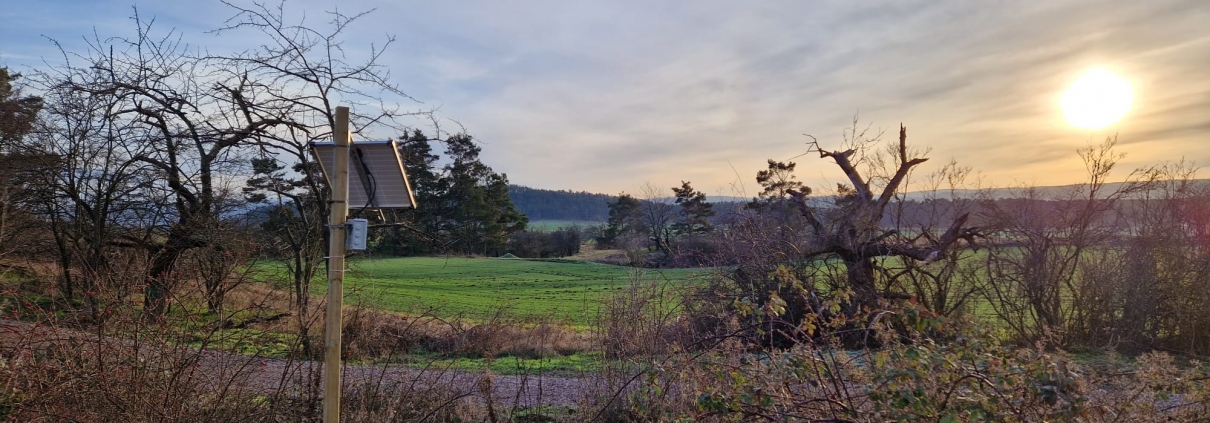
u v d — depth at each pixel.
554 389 9.34
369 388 7.25
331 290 5.08
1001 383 4.18
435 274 43.28
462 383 8.04
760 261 12.27
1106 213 14.27
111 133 13.15
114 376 5.93
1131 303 13.48
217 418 6.27
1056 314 13.80
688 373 5.68
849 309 6.48
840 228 14.55
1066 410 3.99
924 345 4.61
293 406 6.80
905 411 4.27
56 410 5.85
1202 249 13.52
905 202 15.25
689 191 52.97
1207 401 4.77
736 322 6.81
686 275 11.64
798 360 4.75
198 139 11.98
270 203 13.69
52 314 6.14
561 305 25.50
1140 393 4.77
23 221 14.21
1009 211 14.67
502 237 66.00
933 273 14.71
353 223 5.04
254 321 7.16
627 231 51.44
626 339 7.56
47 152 14.04
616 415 7.09
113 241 14.05
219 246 11.06
